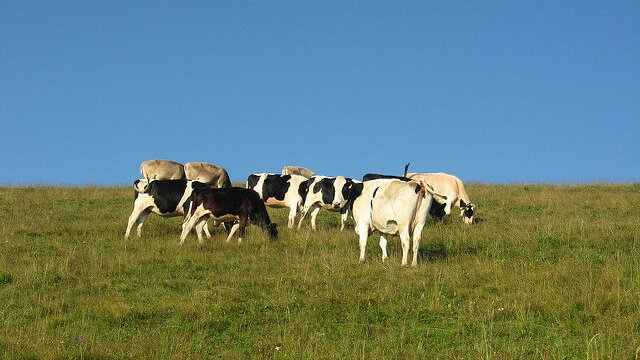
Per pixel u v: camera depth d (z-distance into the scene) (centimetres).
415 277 1348
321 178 2222
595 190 2900
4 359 932
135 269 1504
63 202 2684
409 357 957
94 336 1062
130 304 1234
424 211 1443
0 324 1134
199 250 1695
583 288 1198
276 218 2438
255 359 964
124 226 2056
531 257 1510
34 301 1262
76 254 1638
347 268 1455
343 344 996
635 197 2569
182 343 1025
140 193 1920
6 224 2133
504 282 1299
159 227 2072
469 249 1644
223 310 1192
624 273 1322
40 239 1894
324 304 1205
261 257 1611
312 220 2228
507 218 2322
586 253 1523
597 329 1038
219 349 1023
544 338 1030
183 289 1363
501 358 928
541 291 1212
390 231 1497
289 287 1327
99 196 2777
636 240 1597
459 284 1298
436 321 1128
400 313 1157
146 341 1020
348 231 1970
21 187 3089
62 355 945
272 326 1120
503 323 1096
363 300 1217
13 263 1573
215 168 3195
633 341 960
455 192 2331
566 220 1967
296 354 962
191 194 1930
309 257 1577
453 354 968
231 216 1830
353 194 1554
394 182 1477
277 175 2305
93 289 1369
